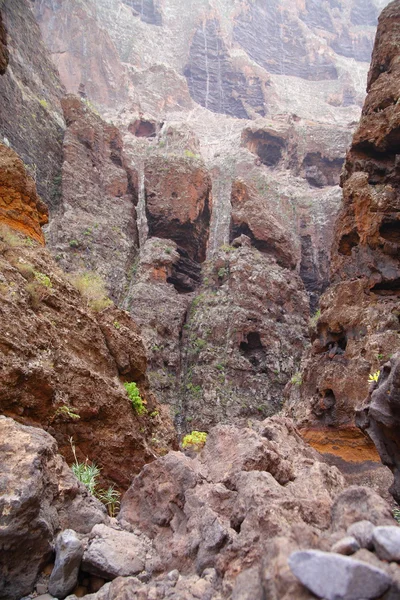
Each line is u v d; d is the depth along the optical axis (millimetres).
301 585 2266
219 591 3107
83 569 3705
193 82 89312
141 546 4012
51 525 3793
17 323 7820
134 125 63000
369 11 121500
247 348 37500
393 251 20078
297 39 107188
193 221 42875
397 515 6266
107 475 8797
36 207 12281
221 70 92250
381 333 18047
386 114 21891
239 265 40562
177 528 4309
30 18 49875
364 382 17438
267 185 56625
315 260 52000
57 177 39719
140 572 3738
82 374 8898
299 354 38156
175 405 33156
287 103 89688
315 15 115688
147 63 85562
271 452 5098
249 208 45219
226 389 33844
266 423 7223
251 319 37656
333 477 4781
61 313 9477
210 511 4008
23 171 11977
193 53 92625
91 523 4172
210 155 68375
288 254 44406
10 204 11383
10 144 34875
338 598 2111
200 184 43969
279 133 63469
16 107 37688
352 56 111875
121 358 10930
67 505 4172
